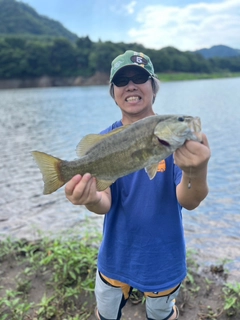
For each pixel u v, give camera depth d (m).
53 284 5.31
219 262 5.84
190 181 2.99
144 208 3.52
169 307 3.82
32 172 12.64
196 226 7.39
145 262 3.55
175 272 3.57
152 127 2.91
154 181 3.52
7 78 101.56
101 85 99.06
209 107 29.80
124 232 3.62
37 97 56.75
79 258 5.49
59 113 31.00
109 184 3.23
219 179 10.32
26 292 5.20
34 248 6.37
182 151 2.75
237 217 7.76
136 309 4.77
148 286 3.56
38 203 9.44
